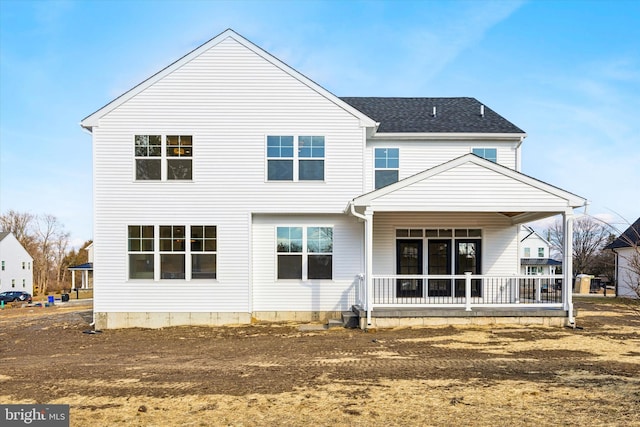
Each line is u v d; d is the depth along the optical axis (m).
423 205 13.21
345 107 15.12
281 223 15.34
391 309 13.71
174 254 14.88
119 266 14.80
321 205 15.03
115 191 14.87
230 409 6.49
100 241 14.80
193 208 14.93
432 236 16.45
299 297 15.19
